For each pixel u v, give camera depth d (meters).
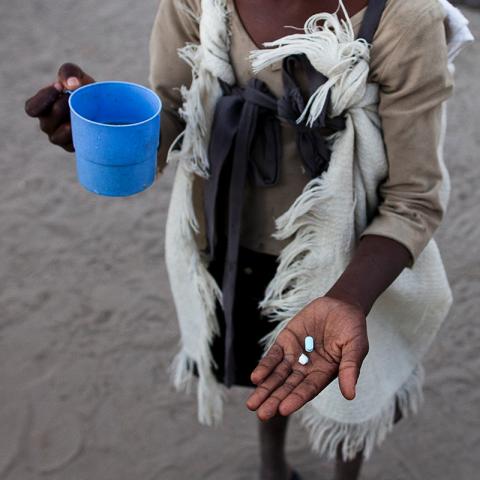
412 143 1.72
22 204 3.60
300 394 1.46
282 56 1.67
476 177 3.87
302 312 1.54
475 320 3.23
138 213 3.60
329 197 1.79
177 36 1.89
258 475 2.71
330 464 2.76
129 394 2.92
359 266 1.72
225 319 2.10
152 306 3.21
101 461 2.73
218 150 1.85
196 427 2.84
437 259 2.01
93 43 4.55
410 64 1.65
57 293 3.24
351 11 1.68
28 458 2.72
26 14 4.72
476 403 2.95
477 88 4.39
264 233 1.97
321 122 1.71
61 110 1.77
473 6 4.89
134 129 1.60
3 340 3.06
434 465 2.76
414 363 2.17
